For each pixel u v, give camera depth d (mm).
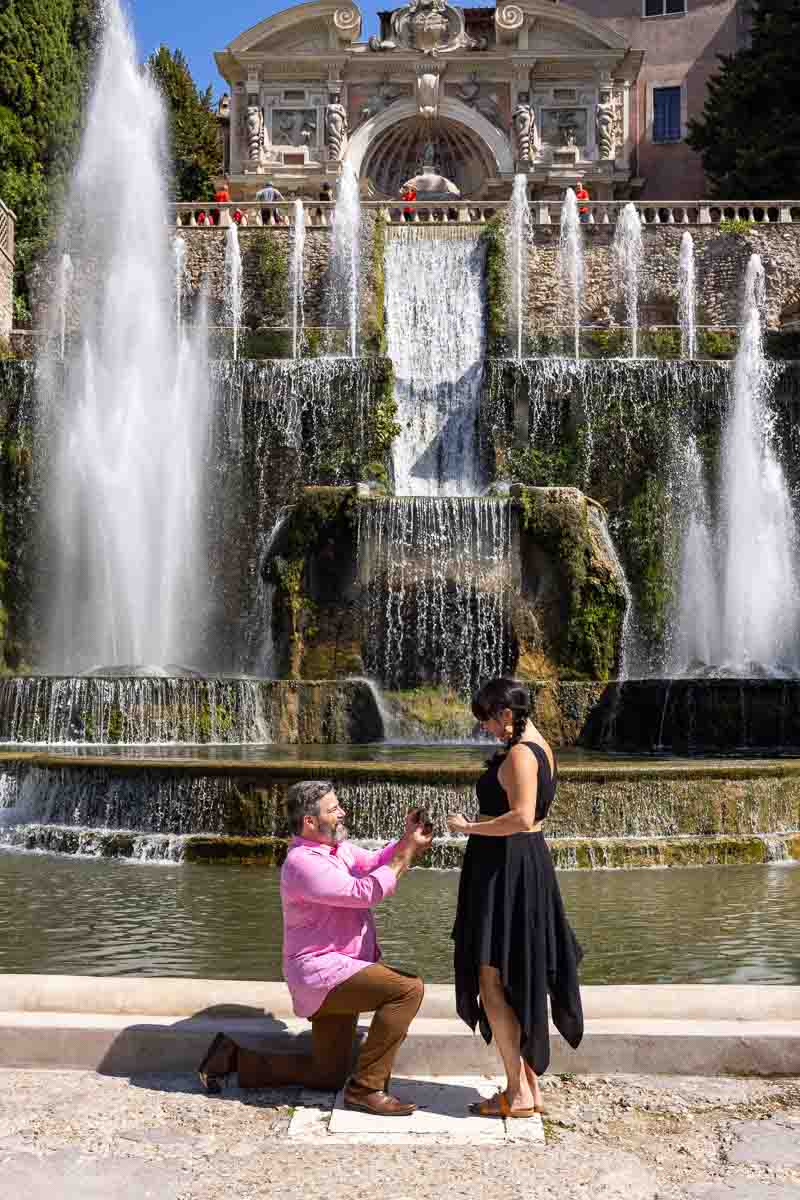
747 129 39125
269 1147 4465
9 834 12797
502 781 4887
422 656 22875
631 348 29719
